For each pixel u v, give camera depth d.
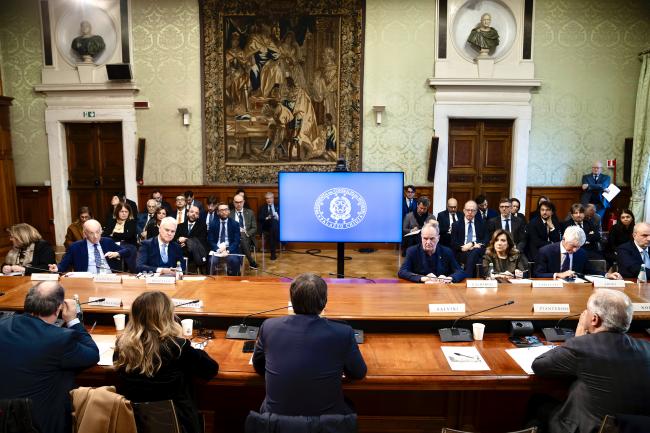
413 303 2.64
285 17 7.50
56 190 7.88
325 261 6.93
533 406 2.18
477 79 7.33
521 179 7.62
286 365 1.72
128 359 1.78
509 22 7.38
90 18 7.55
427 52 7.48
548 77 7.50
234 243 5.72
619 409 1.73
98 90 7.62
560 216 7.76
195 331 2.52
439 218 6.32
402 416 2.53
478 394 2.51
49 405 1.79
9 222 7.66
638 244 3.78
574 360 1.83
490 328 2.51
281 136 7.75
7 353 1.77
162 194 7.86
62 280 3.09
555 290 2.89
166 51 7.59
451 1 7.30
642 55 7.32
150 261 3.87
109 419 1.73
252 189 7.79
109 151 7.94
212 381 2.05
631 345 1.81
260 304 2.64
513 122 7.66
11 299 2.67
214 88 7.62
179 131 7.74
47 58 7.59
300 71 7.61
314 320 1.81
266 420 1.65
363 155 7.73
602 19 7.40
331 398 1.74
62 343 1.83
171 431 1.77
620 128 7.61
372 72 7.55
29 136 7.81
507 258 3.75
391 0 7.40
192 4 7.49
